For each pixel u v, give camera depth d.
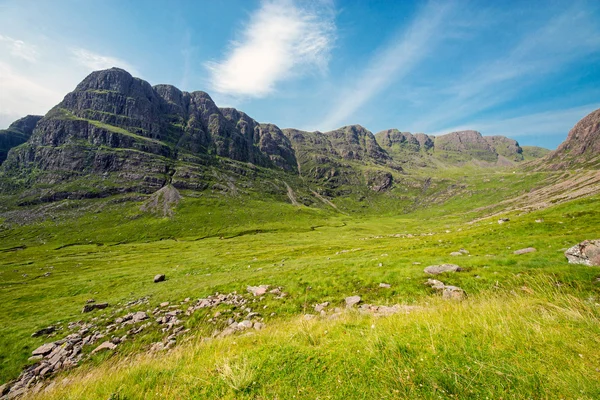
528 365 4.77
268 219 189.00
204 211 193.00
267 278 30.33
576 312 6.54
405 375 5.03
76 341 21.00
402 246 52.56
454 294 16.45
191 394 5.60
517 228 45.88
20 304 40.25
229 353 7.58
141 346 18.58
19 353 20.31
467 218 183.25
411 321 8.00
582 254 18.52
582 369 4.45
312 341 7.59
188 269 52.69
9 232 144.88
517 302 8.41
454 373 4.79
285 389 5.23
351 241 95.62
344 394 4.85
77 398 6.70
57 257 97.44
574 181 186.38
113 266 72.06
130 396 5.99
